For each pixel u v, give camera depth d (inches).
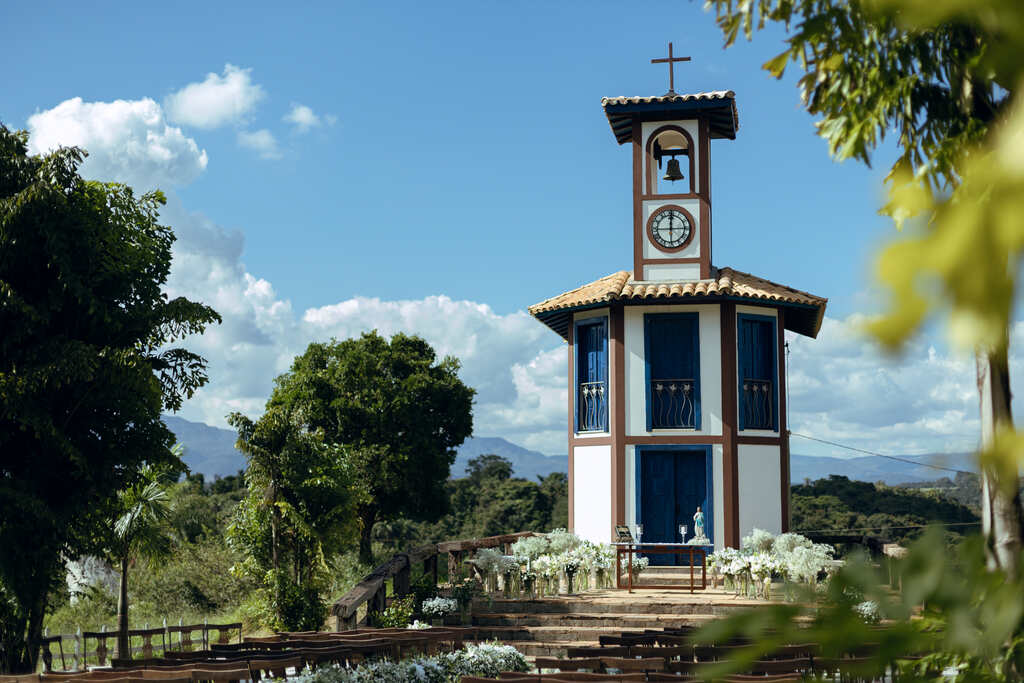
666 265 943.7
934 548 37.6
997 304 20.5
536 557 823.1
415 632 570.3
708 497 893.8
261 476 864.3
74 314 644.1
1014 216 20.4
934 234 21.6
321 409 1539.1
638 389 914.7
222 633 924.0
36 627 627.2
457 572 845.8
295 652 482.0
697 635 36.7
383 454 1518.2
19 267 618.8
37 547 615.5
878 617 37.0
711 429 900.6
